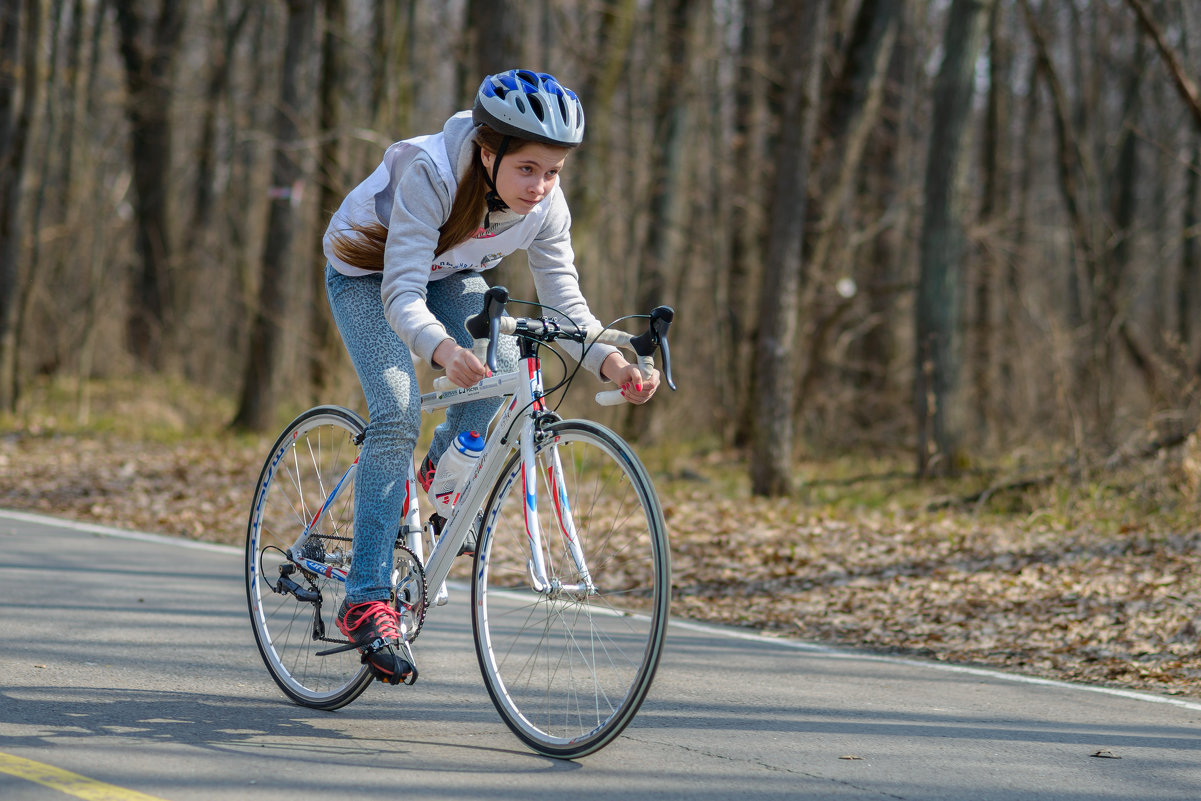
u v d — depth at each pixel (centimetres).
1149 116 4934
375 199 788
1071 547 1733
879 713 922
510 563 1120
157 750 746
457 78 3703
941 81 2833
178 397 4181
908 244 4522
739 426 3616
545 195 768
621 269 4209
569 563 750
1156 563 1584
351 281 823
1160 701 990
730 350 3819
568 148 752
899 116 4016
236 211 5228
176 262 4959
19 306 3491
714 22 4203
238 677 949
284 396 4194
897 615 1369
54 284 4650
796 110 2452
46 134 4122
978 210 4475
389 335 805
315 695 862
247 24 5369
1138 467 2156
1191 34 4406
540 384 777
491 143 748
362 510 790
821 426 3625
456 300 866
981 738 858
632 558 1695
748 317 3919
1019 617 1338
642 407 3916
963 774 768
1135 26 4416
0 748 736
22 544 1580
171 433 3359
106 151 4266
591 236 4319
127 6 4912
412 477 838
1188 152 4588
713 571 1628
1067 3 4916
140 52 4919
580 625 869
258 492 935
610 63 3531
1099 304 3294
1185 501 1998
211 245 5347
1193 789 751
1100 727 900
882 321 3969
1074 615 1330
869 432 3750
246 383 3534
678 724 868
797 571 1630
